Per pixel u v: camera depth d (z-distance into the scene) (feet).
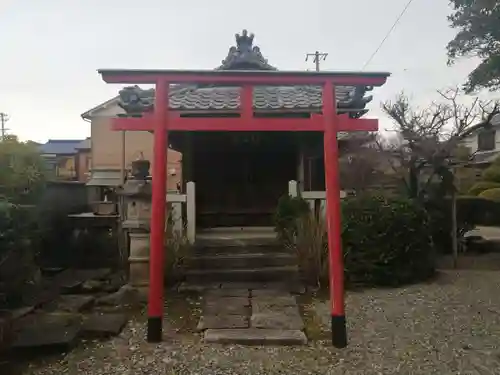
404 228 22.16
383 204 22.67
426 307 17.72
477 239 36.14
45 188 23.26
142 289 19.43
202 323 15.20
